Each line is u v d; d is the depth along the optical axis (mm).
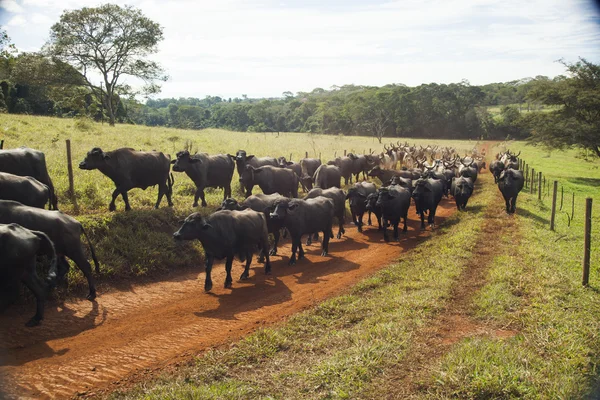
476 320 9117
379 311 9539
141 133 36312
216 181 17625
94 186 16312
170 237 13781
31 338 8258
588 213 10922
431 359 7480
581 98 39781
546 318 8812
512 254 13641
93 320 9266
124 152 14484
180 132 45156
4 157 11648
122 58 52438
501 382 6445
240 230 11703
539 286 10562
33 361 7441
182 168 16094
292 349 7973
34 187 10859
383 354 7492
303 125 129125
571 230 17453
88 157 13641
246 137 52469
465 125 104062
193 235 10969
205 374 7027
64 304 9875
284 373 7074
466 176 25672
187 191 19000
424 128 104812
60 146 23078
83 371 7223
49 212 9688
